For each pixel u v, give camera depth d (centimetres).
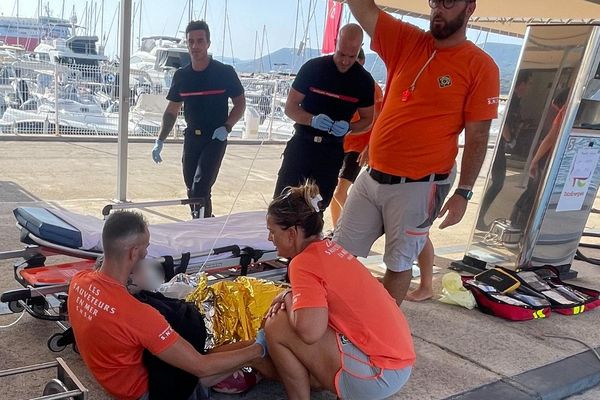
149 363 235
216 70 495
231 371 250
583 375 330
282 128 1393
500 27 791
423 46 331
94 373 237
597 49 448
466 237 653
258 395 278
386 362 242
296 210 243
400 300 356
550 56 466
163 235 350
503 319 402
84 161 902
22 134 1094
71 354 296
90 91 1177
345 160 512
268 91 1376
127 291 228
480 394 297
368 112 442
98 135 1164
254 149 1228
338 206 520
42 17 2042
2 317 329
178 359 228
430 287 424
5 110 1088
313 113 430
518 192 488
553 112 465
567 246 514
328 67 424
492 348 354
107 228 224
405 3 609
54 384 215
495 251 504
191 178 518
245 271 348
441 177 336
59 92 1129
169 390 238
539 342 370
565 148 467
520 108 484
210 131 501
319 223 247
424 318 390
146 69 1538
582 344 373
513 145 489
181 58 1616
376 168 344
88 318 225
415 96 327
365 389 243
